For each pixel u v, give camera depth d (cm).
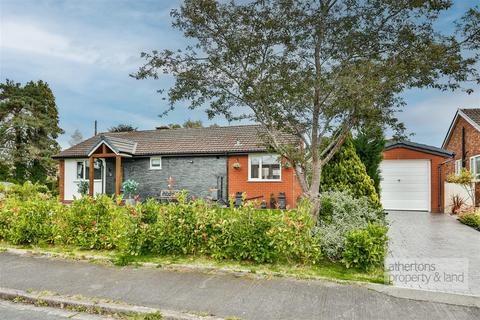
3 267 617
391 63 675
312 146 759
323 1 729
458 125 2041
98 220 727
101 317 438
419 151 1633
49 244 760
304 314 418
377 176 1077
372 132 778
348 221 730
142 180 1961
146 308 439
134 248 666
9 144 3234
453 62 633
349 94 642
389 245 791
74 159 2133
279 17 723
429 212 1573
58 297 478
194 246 661
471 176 1423
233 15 733
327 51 740
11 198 914
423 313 418
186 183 1861
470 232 991
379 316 411
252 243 616
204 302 456
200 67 770
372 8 706
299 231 613
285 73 725
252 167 1744
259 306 442
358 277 547
